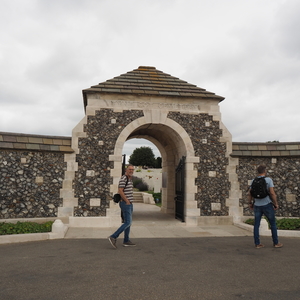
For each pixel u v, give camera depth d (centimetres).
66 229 880
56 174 973
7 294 407
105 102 1032
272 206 712
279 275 503
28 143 948
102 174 1001
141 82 1117
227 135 1091
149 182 2564
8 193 924
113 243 675
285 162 1087
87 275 489
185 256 621
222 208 1062
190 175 1049
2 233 781
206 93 1115
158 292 422
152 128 1177
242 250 679
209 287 445
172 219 1151
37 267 529
